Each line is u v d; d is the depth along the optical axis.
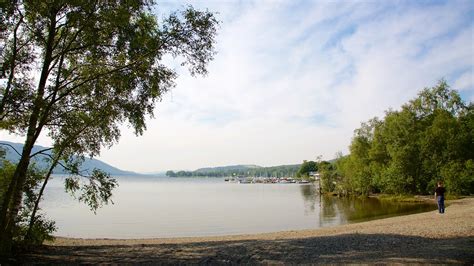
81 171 15.15
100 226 37.06
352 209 52.16
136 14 13.68
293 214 48.19
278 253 14.88
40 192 15.58
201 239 23.53
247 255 14.60
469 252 13.79
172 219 43.19
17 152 14.09
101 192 15.19
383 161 72.62
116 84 13.86
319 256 14.05
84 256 14.70
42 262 13.42
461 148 59.09
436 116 62.41
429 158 61.03
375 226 24.80
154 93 14.27
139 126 14.66
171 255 14.86
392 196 67.12
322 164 102.88
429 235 18.11
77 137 15.05
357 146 79.44
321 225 36.25
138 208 57.75
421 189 64.81
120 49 13.49
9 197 12.95
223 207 60.41
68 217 44.00
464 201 45.62
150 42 13.61
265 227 36.03
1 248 12.92
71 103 14.23
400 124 63.97
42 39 13.33
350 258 13.47
